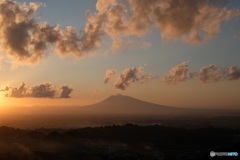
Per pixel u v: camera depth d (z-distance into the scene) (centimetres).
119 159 18800
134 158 19125
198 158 17075
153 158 19150
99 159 18738
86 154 19475
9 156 18812
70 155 19238
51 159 18225
